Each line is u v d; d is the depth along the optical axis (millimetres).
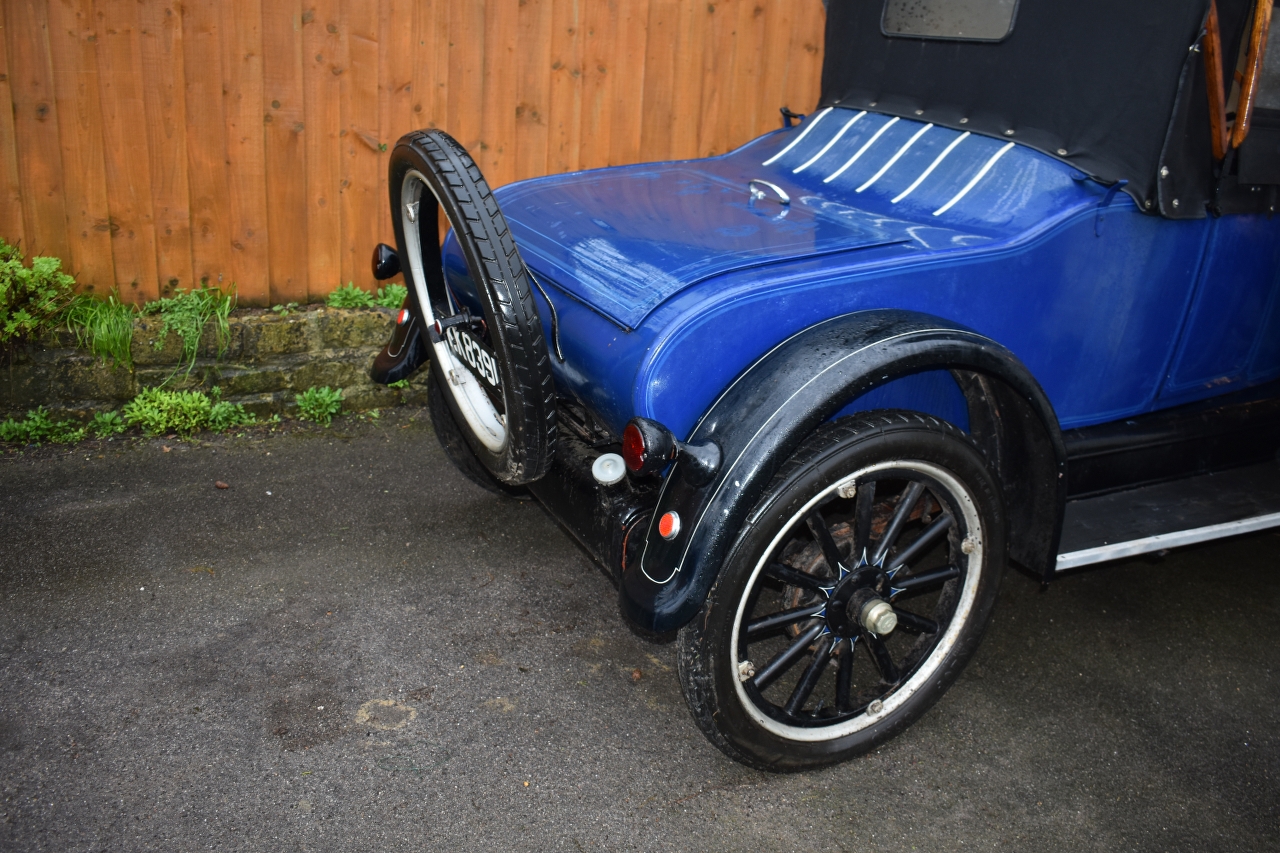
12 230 3691
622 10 4301
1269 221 2863
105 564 3029
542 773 2363
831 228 2521
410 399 4355
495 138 4305
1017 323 2484
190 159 3867
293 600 2943
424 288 2703
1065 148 2629
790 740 2328
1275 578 3459
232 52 3793
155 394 3900
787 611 2297
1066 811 2361
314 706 2516
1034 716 2695
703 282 2154
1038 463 2453
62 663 2588
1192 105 2496
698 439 2068
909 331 2123
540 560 3277
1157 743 2615
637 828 2223
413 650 2771
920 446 2164
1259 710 2770
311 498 3541
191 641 2721
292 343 4102
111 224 3824
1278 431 3186
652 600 2027
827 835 2244
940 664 2490
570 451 2512
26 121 3594
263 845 2096
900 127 3041
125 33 3623
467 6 4055
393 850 2109
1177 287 2746
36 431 3721
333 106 4016
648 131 4562
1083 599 3266
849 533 2469
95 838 2078
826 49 3486
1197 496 2922
